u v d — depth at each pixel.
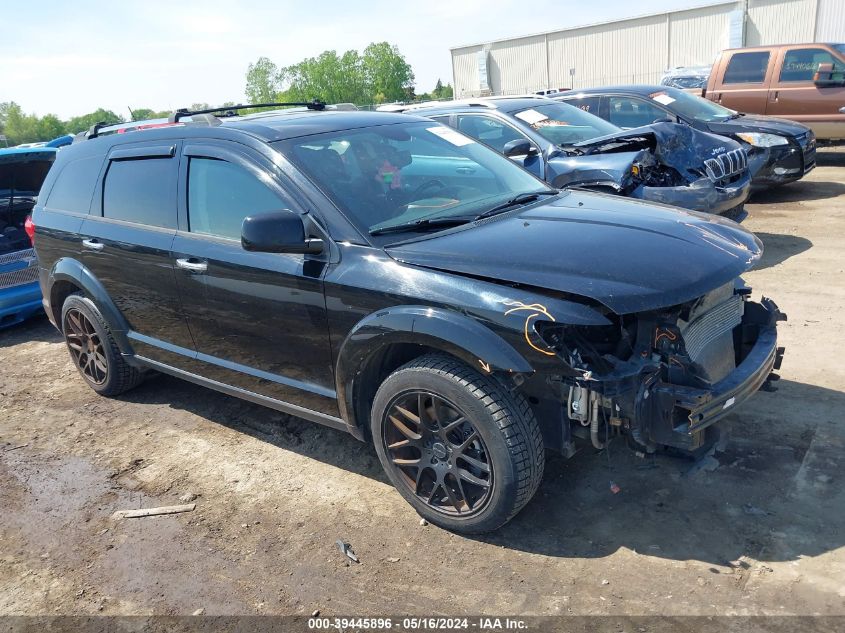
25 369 6.05
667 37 33.53
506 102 7.83
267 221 3.17
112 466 4.20
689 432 2.72
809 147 9.49
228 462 4.12
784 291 5.93
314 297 3.36
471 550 3.11
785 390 4.16
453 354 2.92
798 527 3.00
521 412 2.89
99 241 4.52
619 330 2.99
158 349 4.46
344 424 3.52
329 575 3.04
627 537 3.07
